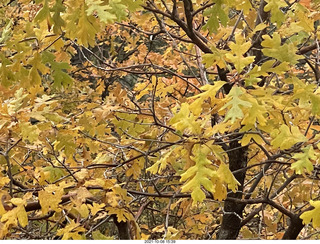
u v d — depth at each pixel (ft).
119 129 10.58
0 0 15.30
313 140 7.34
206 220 14.28
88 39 5.78
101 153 11.11
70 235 6.95
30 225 11.61
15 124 7.47
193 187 5.67
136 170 10.40
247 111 6.00
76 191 7.65
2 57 6.89
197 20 12.87
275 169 12.28
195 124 6.27
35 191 8.07
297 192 11.74
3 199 7.39
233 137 11.18
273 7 6.51
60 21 5.63
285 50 6.35
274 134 6.18
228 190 11.96
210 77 14.42
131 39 15.71
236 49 6.31
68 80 6.66
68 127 10.07
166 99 11.80
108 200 7.93
